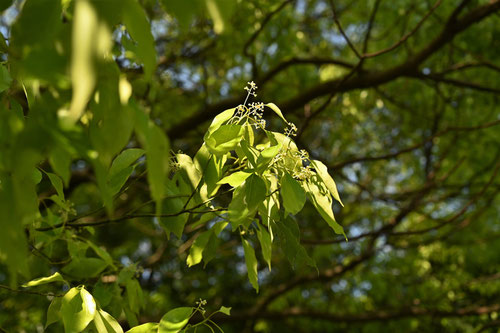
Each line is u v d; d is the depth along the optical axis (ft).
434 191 23.15
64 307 5.76
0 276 19.26
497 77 20.75
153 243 34.91
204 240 6.75
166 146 2.84
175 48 21.86
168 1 2.65
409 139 25.35
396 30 19.99
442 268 28.50
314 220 29.25
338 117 24.38
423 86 21.50
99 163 3.03
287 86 22.62
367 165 26.66
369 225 29.12
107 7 2.27
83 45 2.10
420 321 27.09
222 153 5.66
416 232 15.84
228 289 35.37
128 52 7.14
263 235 6.34
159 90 20.62
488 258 28.14
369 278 27.04
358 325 28.02
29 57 2.70
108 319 6.01
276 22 18.85
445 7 18.70
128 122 3.02
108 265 8.57
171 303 30.48
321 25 25.12
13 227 3.18
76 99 2.05
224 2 2.58
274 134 5.98
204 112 18.16
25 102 7.23
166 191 6.61
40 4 2.77
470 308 22.74
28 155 2.88
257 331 32.86
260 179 5.50
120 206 21.49
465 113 22.12
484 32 19.89
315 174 6.00
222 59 22.76
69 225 7.54
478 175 21.42
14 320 17.65
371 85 16.98
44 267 9.25
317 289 29.32
